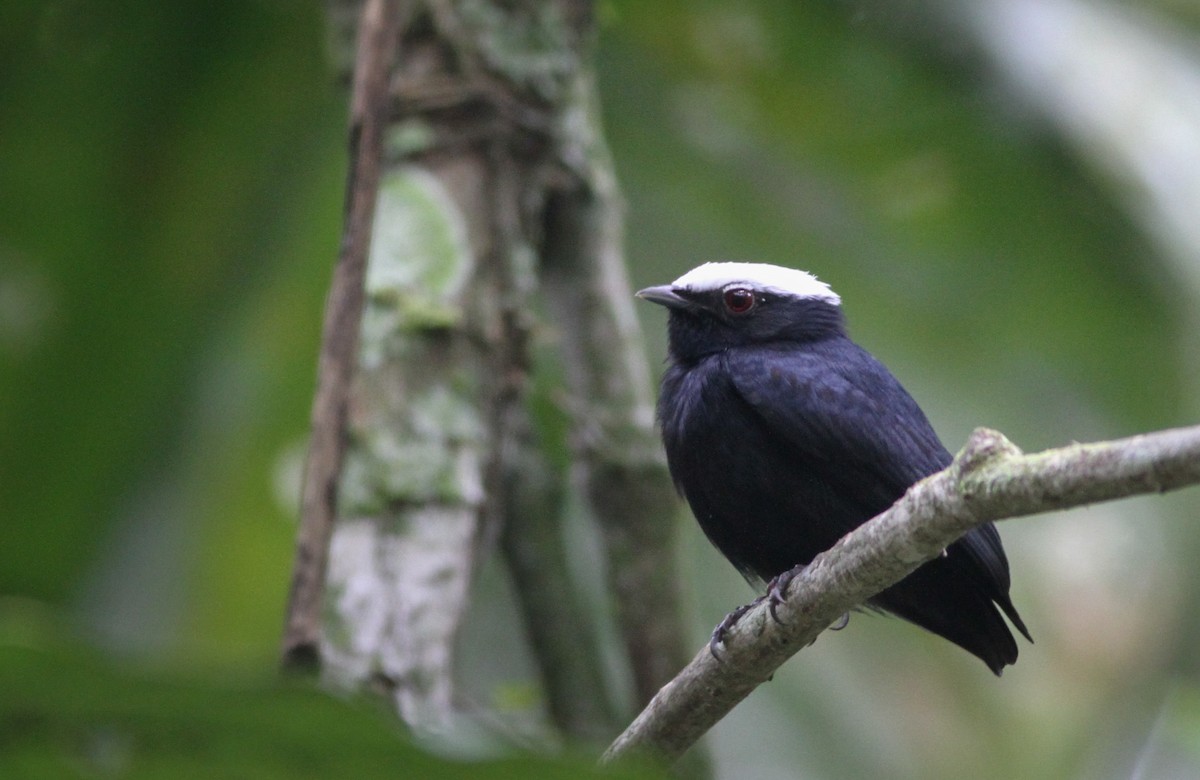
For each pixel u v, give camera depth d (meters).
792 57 12.70
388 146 9.77
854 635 15.24
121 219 11.79
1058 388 13.72
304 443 12.55
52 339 11.57
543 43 9.97
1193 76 12.62
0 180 11.66
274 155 12.21
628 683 11.48
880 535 5.91
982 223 13.15
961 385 13.81
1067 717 17.61
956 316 13.57
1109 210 12.55
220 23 11.90
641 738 7.34
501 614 13.70
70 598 11.38
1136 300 12.94
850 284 13.70
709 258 13.81
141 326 11.73
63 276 11.62
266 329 12.45
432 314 9.06
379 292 9.16
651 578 10.37
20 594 11.38
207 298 11.91
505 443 9.30
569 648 11.27
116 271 11.72
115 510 11.57
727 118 13.23
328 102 12.30
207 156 12.05
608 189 10.32
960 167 12.95
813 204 13.45
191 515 11.80
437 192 9.54
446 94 9.69
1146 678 16.28
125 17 11.77
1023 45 12.21
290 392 12.47
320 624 7.03
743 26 12.61
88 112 11.80
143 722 3.30
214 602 11.95
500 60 9.80
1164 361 13.08
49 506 11.49
